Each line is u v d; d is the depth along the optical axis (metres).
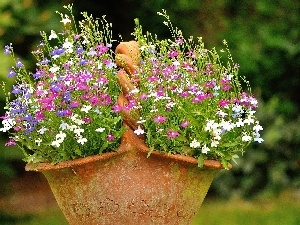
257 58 3.55
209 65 1.78
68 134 1.68
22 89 1.86
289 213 3.17
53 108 1.67
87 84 1.69
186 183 1.69
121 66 1.74
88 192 1.67
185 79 1.74
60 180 1.69
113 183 1.67
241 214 3.17
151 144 1.66
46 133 1.70
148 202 1.67
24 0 3.34
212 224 3.01
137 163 1.66
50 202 3.55
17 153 3.18
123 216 1.67
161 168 1.67
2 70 2.82
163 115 1.68
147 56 1.75
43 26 3.39
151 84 1.69
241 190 3.47
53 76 1.74
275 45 3.54
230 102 1.75
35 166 1.70
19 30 3.35
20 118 1.72
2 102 3.09
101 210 1.68
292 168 3.47
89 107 1.65
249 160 3.46
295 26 3.55
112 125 1.67
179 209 1.70
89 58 1.77
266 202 3.39
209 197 3.49
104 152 1.67
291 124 3.51
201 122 1.69
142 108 1.68
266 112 3.50
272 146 3.46
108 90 1.74
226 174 3.49
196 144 1.66
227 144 1.71
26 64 3.32
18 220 3.26
